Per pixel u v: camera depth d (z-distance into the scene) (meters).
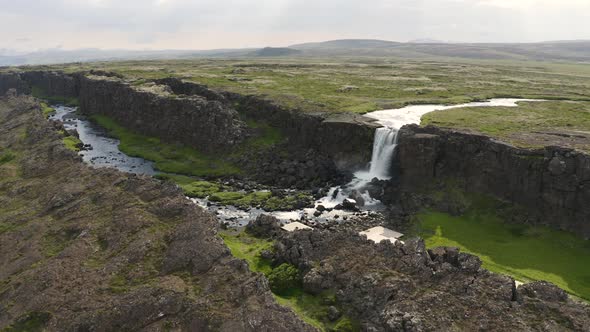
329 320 40.47
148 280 46.72
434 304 38.56
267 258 50.34
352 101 124.31
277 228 60.28
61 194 72.19
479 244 63.31
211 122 117.88
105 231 57.31
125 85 156.00
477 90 145.75
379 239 66.81
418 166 83.56
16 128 129.62
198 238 51.94
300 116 110.00
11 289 48.91
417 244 46.06
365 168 96.88
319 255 47.97
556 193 65.38
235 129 115.56
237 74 191.88
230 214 80.38
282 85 156.75
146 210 61.38
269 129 117.44
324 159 100.81
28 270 52.25
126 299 43.69
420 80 172.88
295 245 49.06
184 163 113.00
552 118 98.06
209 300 42.12
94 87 173.38
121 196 67.25
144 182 70.31
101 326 41.50
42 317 43.66
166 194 65.38
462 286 40.00
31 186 80.62
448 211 74.94
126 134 142.75
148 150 125.19
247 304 40.47
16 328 43.16
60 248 56.75
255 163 105.69
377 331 37.78
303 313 41.47
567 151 65.44
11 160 101.75
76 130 146.88
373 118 105.50
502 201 72.75
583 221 62.44
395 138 90.81
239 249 54.09
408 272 42.75
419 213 75.38
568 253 59.56
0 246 60.09
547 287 39.16
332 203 84.31
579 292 49.78
